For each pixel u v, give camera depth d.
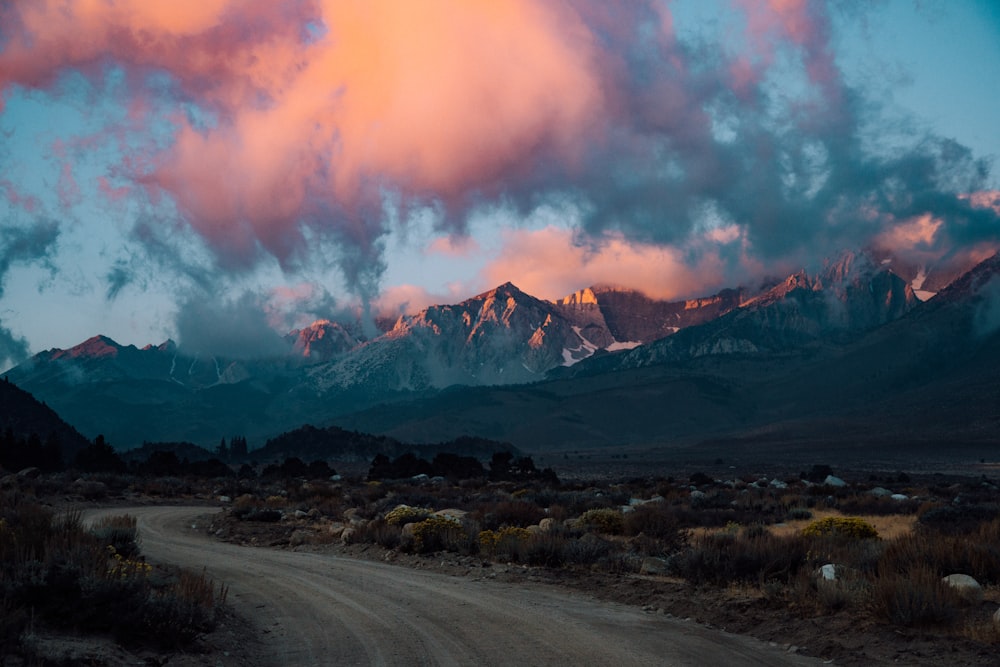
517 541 23.38
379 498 57.72
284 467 107.00
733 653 12.45
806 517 37.97
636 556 22.14
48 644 10.70
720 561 18.31
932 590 13.27
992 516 30.59
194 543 29.66
